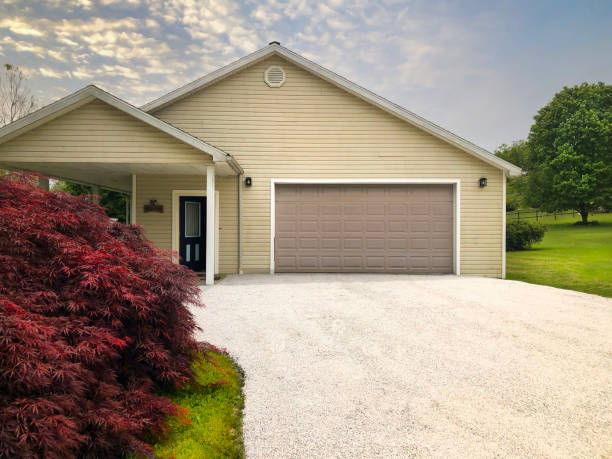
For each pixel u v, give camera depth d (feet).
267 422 9.44
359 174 33.71
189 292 10.39
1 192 9.31
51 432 5.51
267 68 33.50
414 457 7.94
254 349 14.71
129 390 8.56
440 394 11.08
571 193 103.65
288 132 33.58
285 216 33.91
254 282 28.55
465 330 17.31
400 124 33.83
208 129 33.27
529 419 9.66
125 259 9.62
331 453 8.09
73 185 58.75
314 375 12.41
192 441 8.39
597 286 31.48
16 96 65.92
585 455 8.08
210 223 26.81
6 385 5.74
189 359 11.27
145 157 25.82
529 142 122.62
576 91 119.55
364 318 18.95
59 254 8.42
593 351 14.80
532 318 19.38
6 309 6.16
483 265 34.01
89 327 7.49
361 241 34.12
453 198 34.30
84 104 25.54
